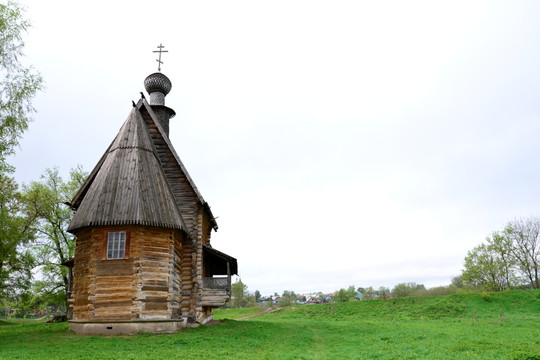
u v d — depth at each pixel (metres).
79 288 21.72
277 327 26.34
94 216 21.36
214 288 25.20
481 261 60.88
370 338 21.69
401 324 31.19
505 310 41.41
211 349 16.53
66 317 34.44
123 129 26.06
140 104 28.98
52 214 39.88
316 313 48.88
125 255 21.20
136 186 22.70
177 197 26.52
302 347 18.88
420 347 17.08
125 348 16.30
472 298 45.75
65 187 41.00
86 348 16.20
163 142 28.05
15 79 21.50
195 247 25.31
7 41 21.09
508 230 62.28
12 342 18.25
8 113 21.11
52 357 14.14
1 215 26.12
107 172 23.45
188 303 24.38
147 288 21.16
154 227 22.28
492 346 16.66
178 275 23.83
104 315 20.34
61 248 40.38
